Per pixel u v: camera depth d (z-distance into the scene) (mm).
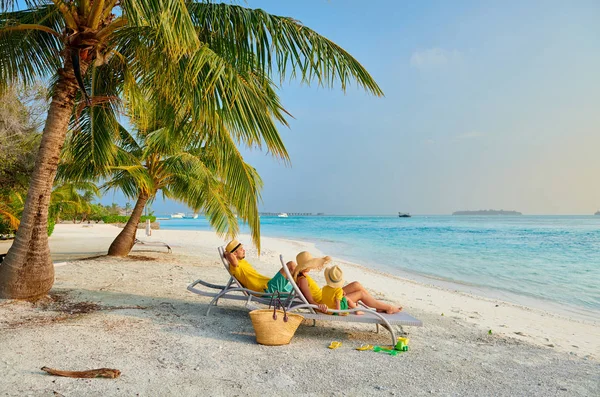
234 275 5375
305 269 4723
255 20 5371
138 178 10023
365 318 4500
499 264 16703
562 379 3723
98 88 6828
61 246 16578
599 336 6293
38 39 6273
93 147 7797
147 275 8781
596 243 28156
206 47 4996
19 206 16172
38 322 4594
